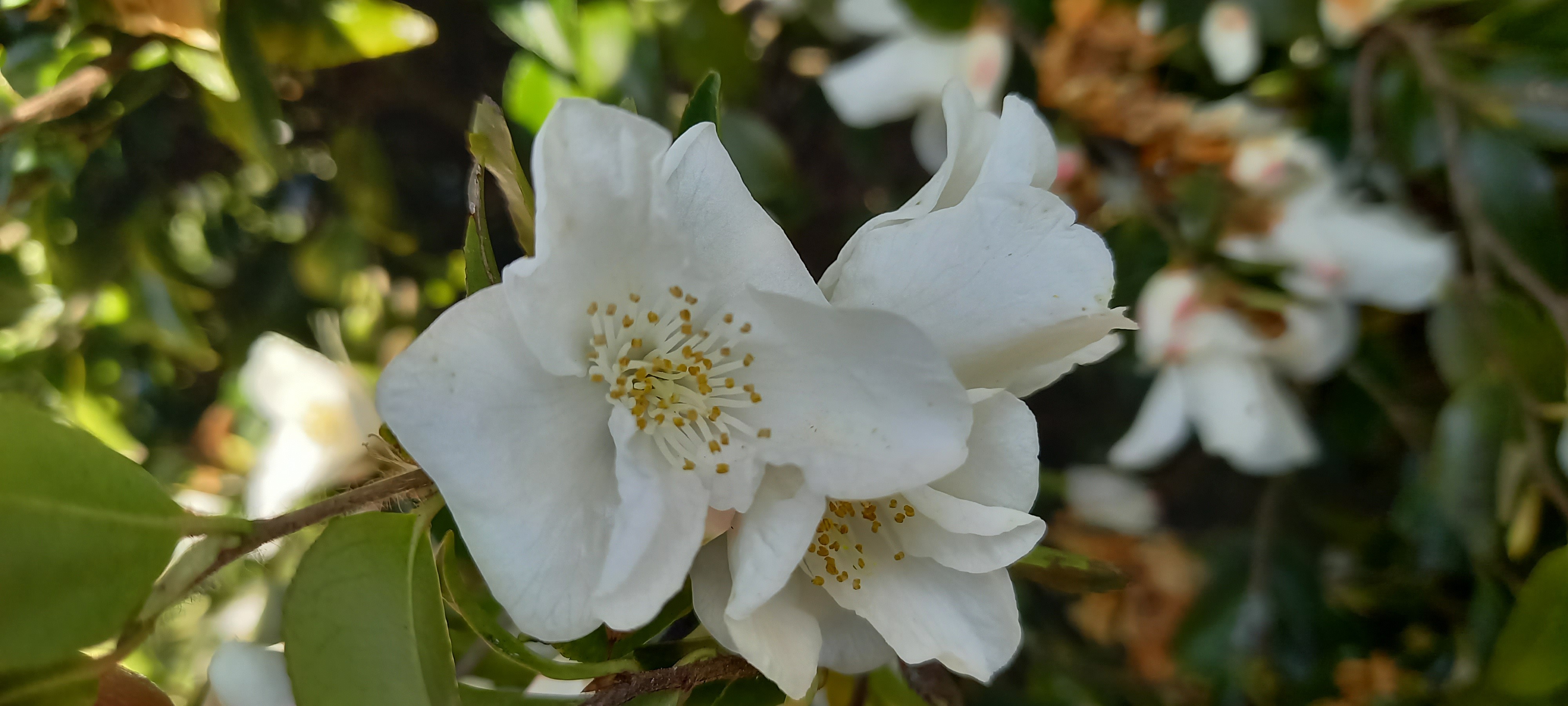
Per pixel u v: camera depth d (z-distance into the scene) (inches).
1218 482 16.0
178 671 11.0
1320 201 11.4
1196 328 11.6
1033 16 11.4
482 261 7.0
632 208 6.8
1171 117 11.2
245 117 9.5
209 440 13.0
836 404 7.0
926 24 11.5
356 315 13.0
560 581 6.8
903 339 6.8
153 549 6.5
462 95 13.4
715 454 7.0
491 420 6.8
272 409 10.6
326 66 9.8
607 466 7.1
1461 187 10.7
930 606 7.3
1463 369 10.7
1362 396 13.6
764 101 14.9
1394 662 12.6
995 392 7.1
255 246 13.2
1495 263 11.1
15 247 10.6
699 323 7.1
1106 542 13.7
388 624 6.7
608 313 7.0
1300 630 13.0
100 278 10.9
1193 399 12.3
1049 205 7.0
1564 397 10.4
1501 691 9.5
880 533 7.4
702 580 7.2
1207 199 11.4
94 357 11.5
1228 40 11.0
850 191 14.9
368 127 13.1
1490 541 10.6
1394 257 11.0
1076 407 15.8
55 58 9.2
